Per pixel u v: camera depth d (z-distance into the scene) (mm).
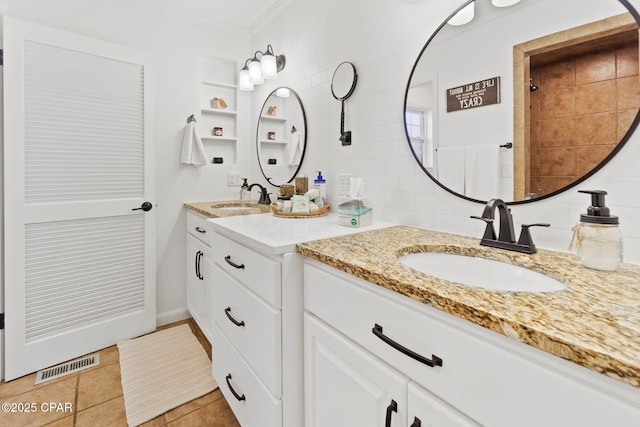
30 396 1481
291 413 988
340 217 1317
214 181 2418
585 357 388
